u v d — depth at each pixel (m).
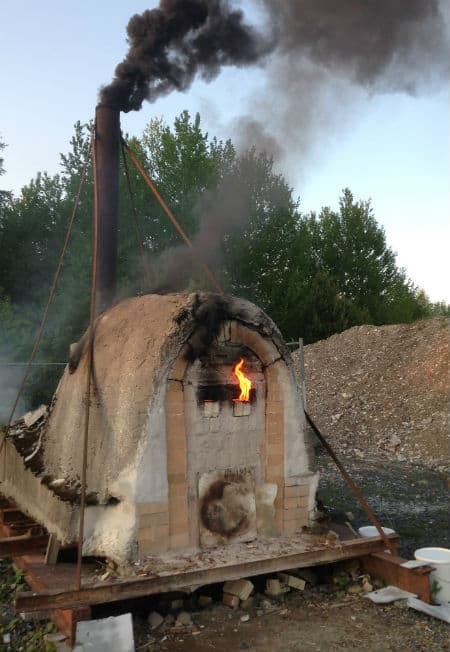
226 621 4.46
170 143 18.86
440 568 4.75
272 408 5.25
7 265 16.69
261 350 5.21
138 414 4.67
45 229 17.48
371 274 29.08
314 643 4.12
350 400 15.20
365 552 5.04
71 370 6.01
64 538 4.50
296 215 20.34
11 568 5.56
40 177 17.67
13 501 5.98
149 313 5.27
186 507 4.76
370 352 17.28
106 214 6.38
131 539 4.47
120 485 4.63
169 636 4.23
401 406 14.02
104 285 6.41
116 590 4.07
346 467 10.97
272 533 5.15
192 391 4.86
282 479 5.25
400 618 4.47
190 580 4.32
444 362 14.90
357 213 29.17
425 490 9.21
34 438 6.25
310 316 23.03
